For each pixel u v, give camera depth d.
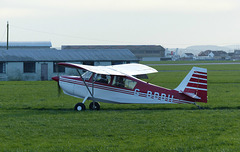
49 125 25.92
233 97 43.81
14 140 21.94
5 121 27.36
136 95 33.53
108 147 20.47
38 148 20.25
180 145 20.80
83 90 34.56
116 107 35.56
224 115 29.77
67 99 42.28
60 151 19.80
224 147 20.28
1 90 53.00
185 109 34.66
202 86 32.25
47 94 47.66
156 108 35.12
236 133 23.45
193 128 24.91
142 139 22.23
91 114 30.55
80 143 21.38
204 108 35.00
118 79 33.94
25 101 40.16
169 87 60.59
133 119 28.28
